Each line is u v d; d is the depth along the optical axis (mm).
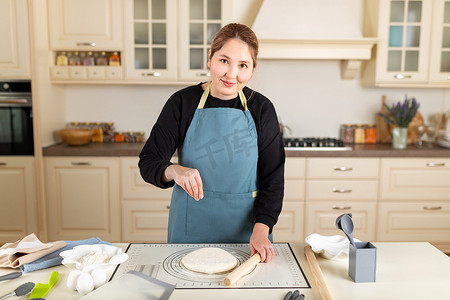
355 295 985
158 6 3176
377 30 3221
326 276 1090
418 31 3236
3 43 2992
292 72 3578
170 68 3230
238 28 1299
